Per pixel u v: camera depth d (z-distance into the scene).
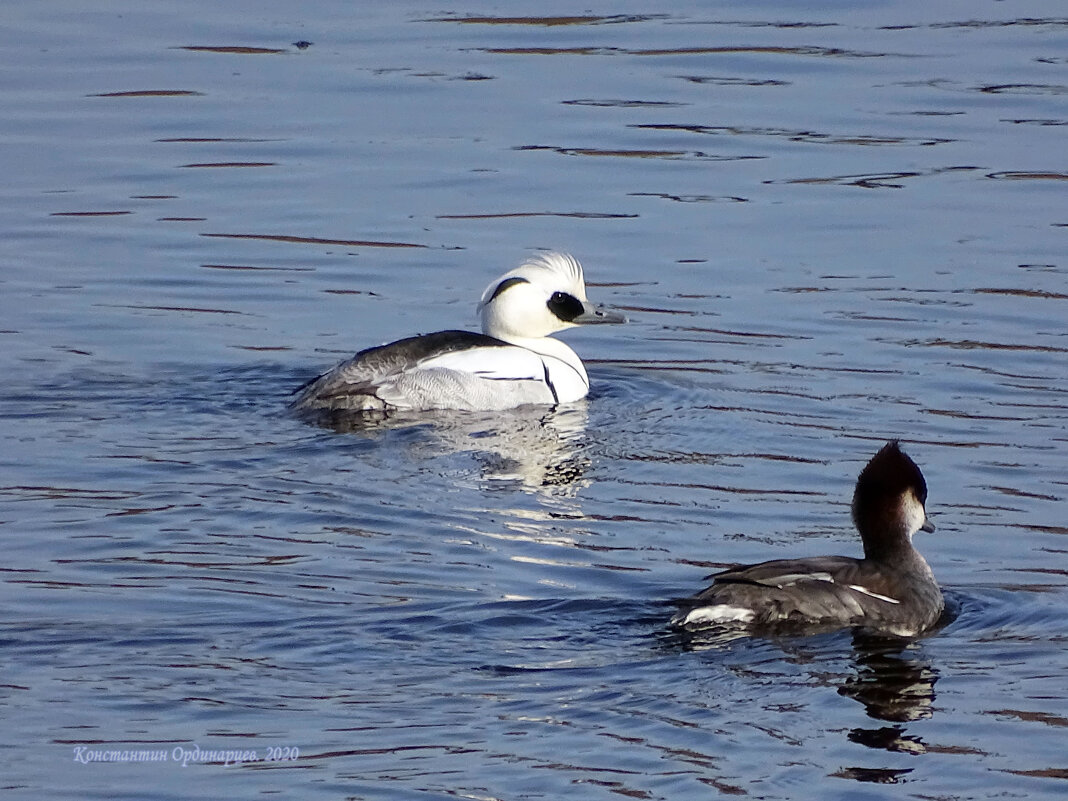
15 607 11.57
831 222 22.05
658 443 15.99
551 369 17.53
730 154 24.45
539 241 21.61
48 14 30.91
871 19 30.95
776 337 18.73
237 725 9.84
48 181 23.44
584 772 9.36
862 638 11.16
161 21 30.64
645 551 13.06
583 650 10.97
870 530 12.08
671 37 29.88
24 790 9.12
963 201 22.55
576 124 25.61
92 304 19.53
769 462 15.32
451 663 10.73
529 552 12.99
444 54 28.84
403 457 15.50
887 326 18.84
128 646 10.92
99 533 13.12
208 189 23.27
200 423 16.22
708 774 9.35
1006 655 11.07
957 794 9.19
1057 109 25.91
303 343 18.70
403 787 9.15
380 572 12.44
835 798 9.13
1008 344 18.22
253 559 12.65
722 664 10.75
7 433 15.64
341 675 10.53
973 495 14.30
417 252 21.34
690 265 20.86
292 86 27.22
